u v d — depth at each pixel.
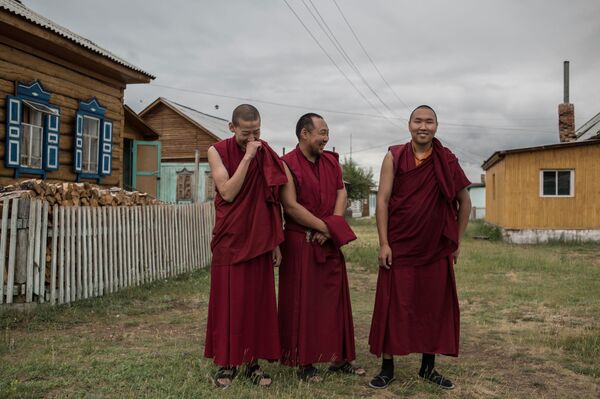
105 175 11.09
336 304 3.76
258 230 3.52
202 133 25.73
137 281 7.86
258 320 3.59
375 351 3.66
